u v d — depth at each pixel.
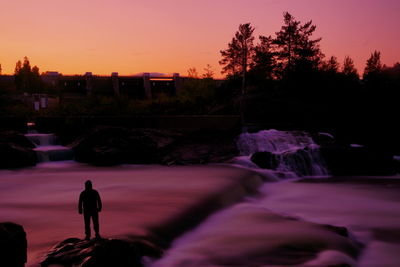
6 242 5.79
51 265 7.30
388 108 37.31
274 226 12.25
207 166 26.77
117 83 104.62
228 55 60.28
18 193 16.66
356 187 22.08
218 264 8.84
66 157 29.30
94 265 7.08
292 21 56.28
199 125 33.03
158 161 28.58
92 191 8.73
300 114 38.84
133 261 7.75
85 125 32.53
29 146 28.66
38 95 67.12
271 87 54.12
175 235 10.84
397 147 35.50
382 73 52.22
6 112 46.09
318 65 58.34
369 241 11.97
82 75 107.44
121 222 11.10
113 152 27.45
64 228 10.69
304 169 26.89
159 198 15.15
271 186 22.36
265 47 58.38
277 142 31.92
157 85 107.00
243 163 27.62
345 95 41.00
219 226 12.32
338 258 9.32
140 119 32.94
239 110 40.34
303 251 9.78
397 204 17.44
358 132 36.97
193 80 53.47
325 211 16.17
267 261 9.02
